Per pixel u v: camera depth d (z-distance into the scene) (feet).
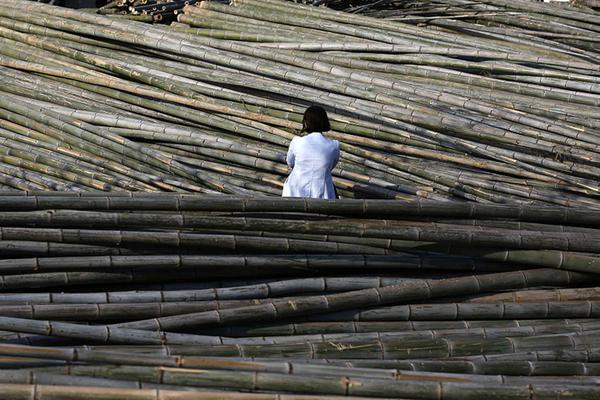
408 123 51.06
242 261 35.22
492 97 55.11
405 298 34.86
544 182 48.11
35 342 30.48
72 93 55.83
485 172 49.01
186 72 55.57
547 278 36.50
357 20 66.44
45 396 25.20
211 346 30.76
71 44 59.21
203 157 50.62
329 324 33.99
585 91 56.44
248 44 59.21
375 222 36.47
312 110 42.60
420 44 62.23
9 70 58.54
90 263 34.14
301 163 41.86
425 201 37.22
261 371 27.78
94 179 47.39
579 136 49.88
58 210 35.04
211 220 35.35
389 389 27.22
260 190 47.14
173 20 74.08
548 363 31.09
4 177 47.55
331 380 27.25
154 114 53.72
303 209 36.06
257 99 52.90
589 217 38.40
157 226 35.17
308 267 35.86
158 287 35.14
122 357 27.58
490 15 73.82
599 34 71.20
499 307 35.09
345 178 48.01
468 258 37.09
